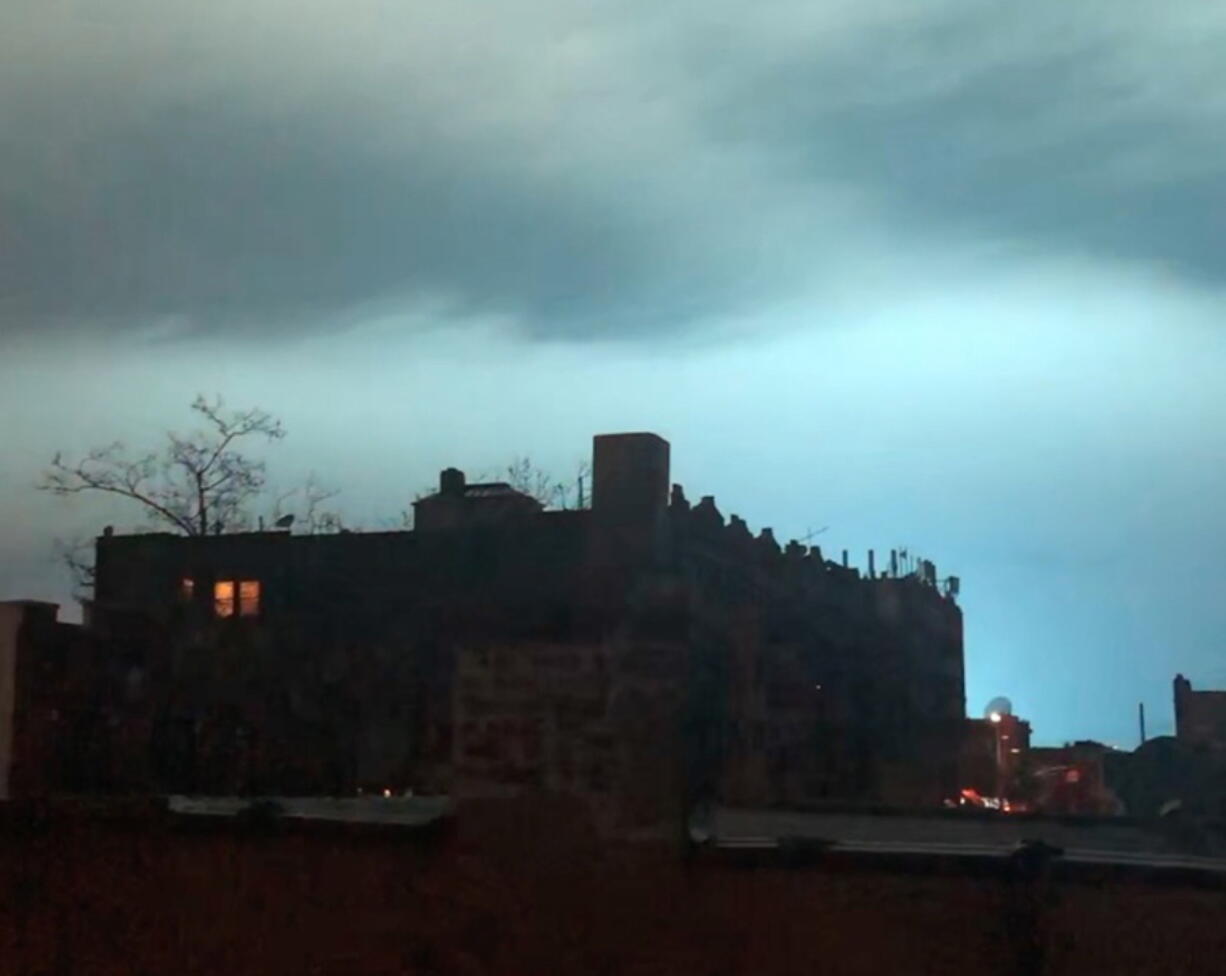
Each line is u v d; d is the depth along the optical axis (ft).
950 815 53.42
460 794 36.17
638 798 34.96
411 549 126.62
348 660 123.44
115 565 135.95
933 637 160.86
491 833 35.78
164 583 133.69
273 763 119.85
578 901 34.99
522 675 36.06
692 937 34.24
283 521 151.94
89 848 39.70
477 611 117.50
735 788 109.19
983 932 32.78
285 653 124.77
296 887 37.50
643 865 34.78
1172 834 47.16
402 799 50.39
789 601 132.87
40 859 40.04
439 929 35.88
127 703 96.37
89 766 90.84
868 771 137.39
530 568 120.67
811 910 33.78
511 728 35.99
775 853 34.14
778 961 33.71
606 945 34.63
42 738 86.07
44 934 39.58
